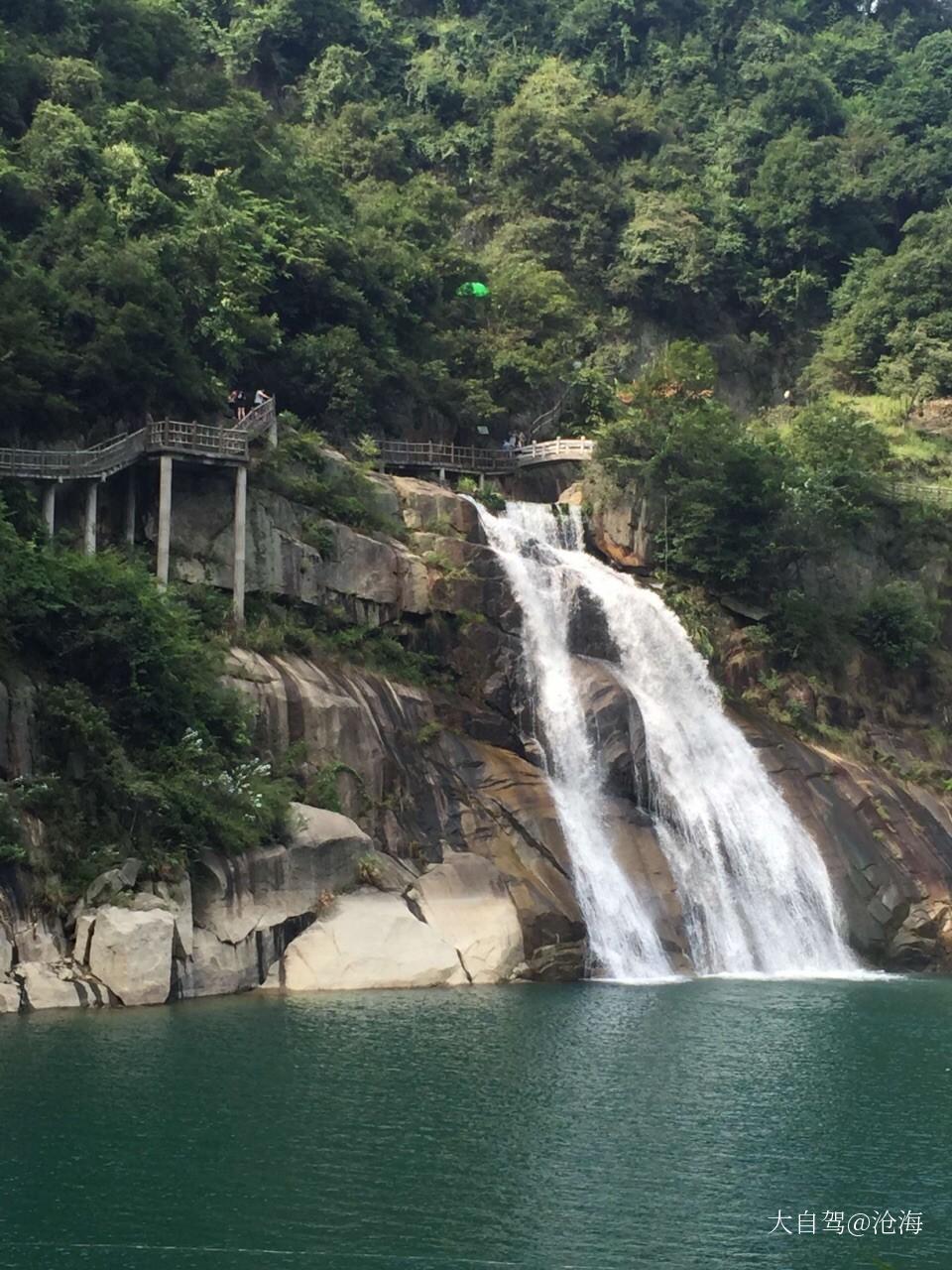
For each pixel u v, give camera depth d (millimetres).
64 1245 27453
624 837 60031
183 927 46625
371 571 63656
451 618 64375
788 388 119562
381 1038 41625
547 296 95250
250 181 84375
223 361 70625
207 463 59375
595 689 63094
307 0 122062
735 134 130375
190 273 70312
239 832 48969
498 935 52688
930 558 87562
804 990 54156
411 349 85562
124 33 92812
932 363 112438
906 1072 40500
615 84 136625
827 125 134625
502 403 88875
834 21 155125
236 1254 27297
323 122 118438
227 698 52969
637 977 55594
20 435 60500
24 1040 39844
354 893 51562
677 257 116438
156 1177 30688
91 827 47094
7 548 50188
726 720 70250
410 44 130375
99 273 63875
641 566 78250
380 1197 30141
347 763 56000
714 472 79875
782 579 80812
